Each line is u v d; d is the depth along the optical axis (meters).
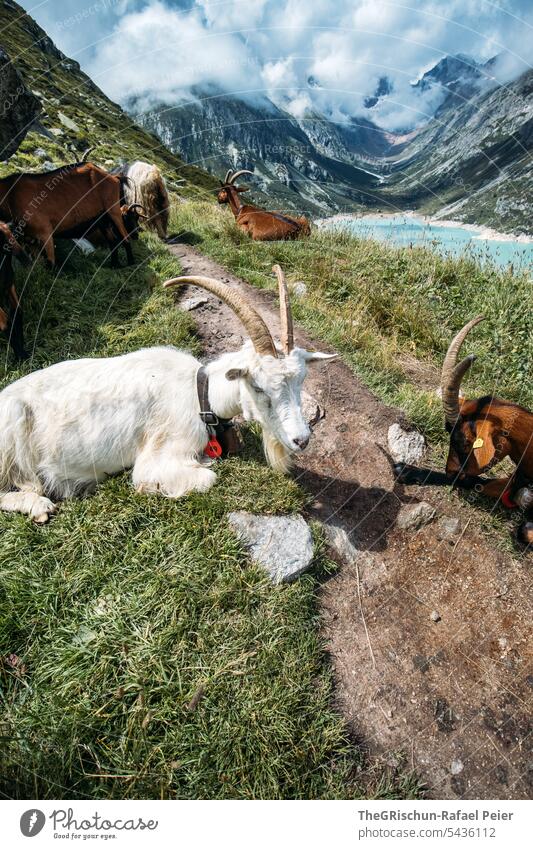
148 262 3.13
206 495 1.51
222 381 1.53
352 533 1.64
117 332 2.28
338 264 3.66
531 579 1.58
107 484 1.54
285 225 4.41
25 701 1.09
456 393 1.56
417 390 2.34
